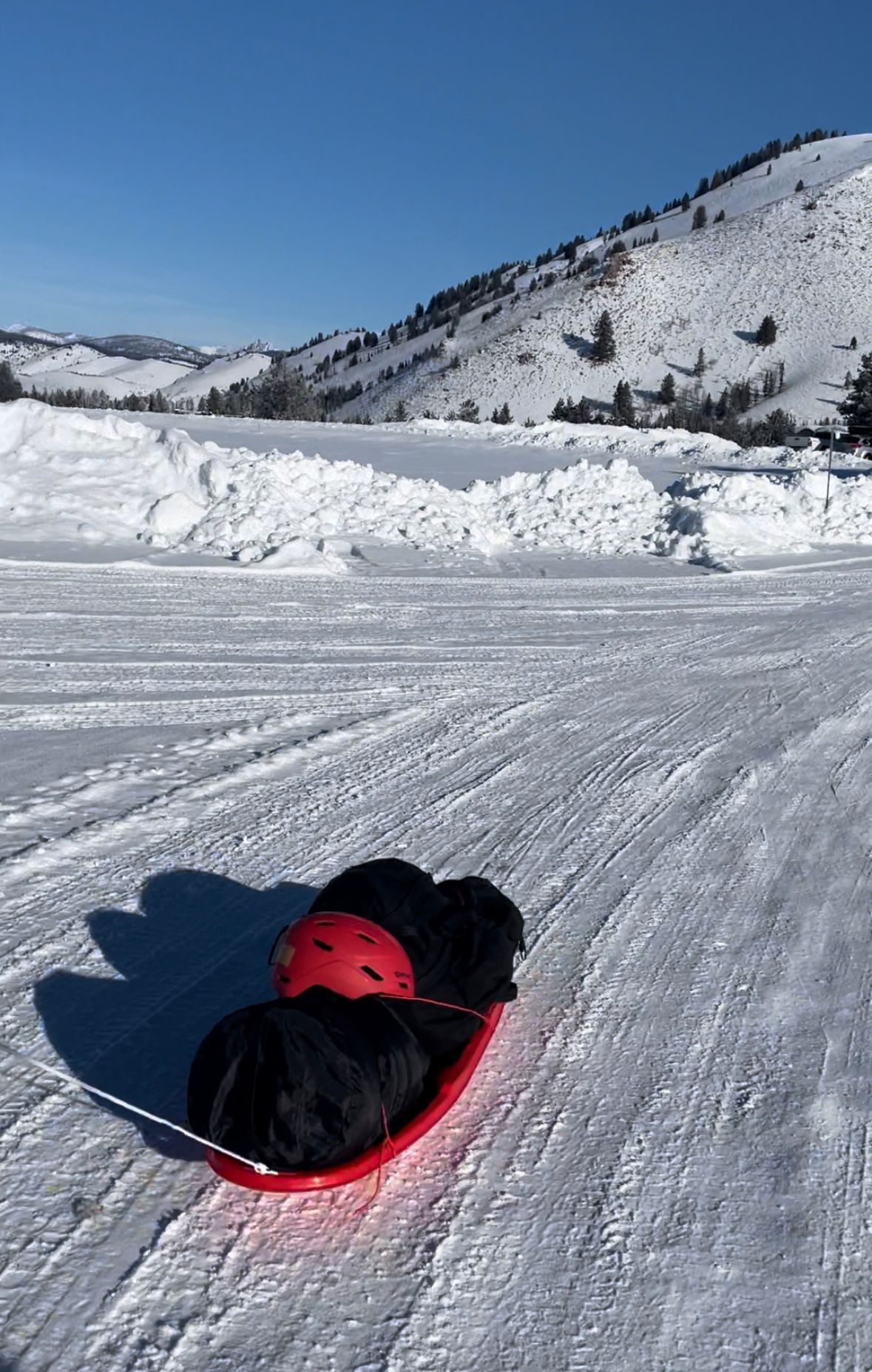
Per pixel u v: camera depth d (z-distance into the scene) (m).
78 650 11.20
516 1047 4.32
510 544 21.64
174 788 7.18
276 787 7.32
